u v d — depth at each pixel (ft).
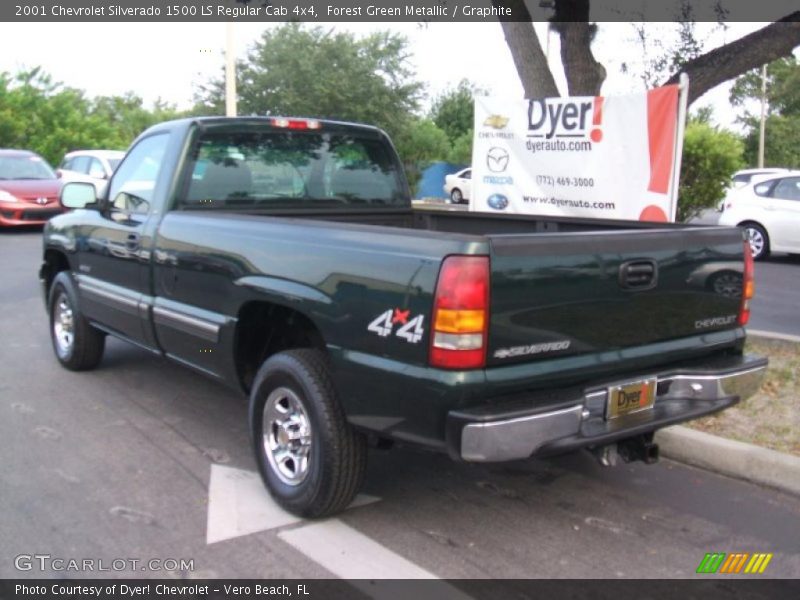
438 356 10.46
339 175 19.01
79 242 19.89
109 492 13.96
